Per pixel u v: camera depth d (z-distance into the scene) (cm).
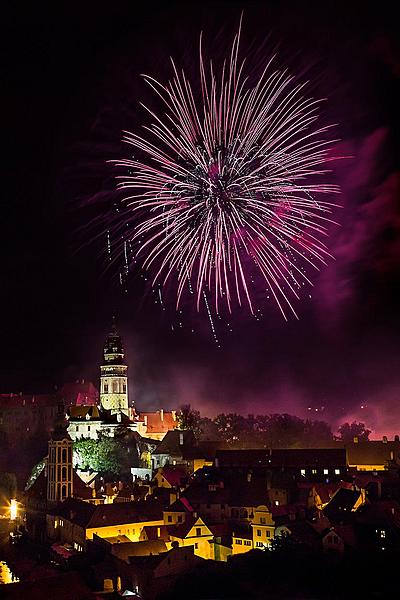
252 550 8862
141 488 14088
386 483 12488
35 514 14588
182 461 16575
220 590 7656
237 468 13938
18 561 10662
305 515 10038
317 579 7438
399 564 7512
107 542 10081
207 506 11519
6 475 19150
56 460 14100
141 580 8581
